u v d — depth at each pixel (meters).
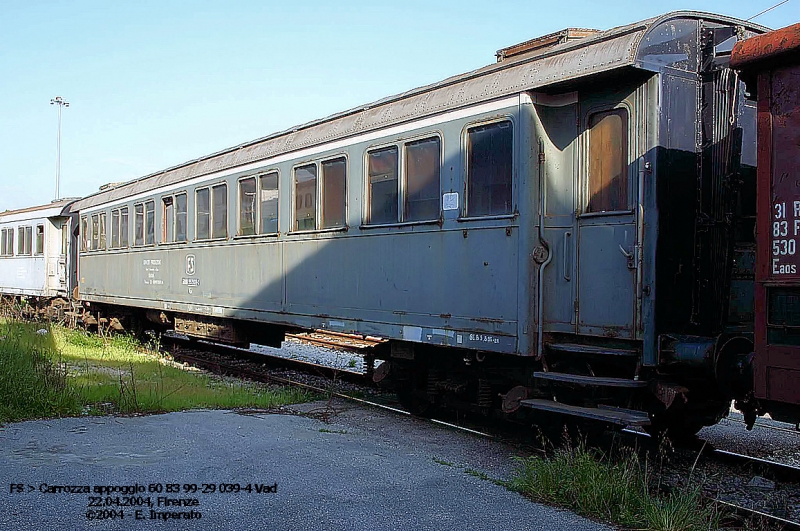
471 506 5.15
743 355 5.95
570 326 6.88
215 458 6.25
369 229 8.91
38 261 23.39
